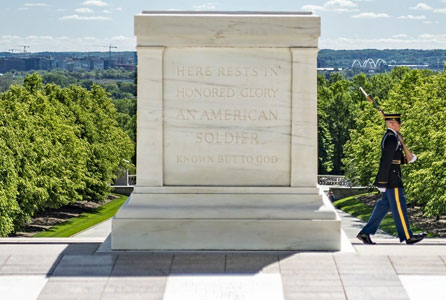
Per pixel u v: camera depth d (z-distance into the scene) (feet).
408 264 36.55
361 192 271.08
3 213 158.10
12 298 32.55
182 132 39.17
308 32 38.27
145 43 38.52
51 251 38.81
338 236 39.01
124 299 32.50
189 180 39.40
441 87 181.98
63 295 32.94
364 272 35.50
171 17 38.29
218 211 39.04
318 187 40.42
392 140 39.73
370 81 426.10
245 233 39.01
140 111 38.91
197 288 33.65
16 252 38.52
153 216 39.04
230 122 39.11
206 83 38.88
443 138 162.30
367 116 257.14
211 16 38.32
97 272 35.63
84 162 227.81
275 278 34.78
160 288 33.71
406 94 215.72
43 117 211.41
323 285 33.94
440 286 33.78
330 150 351.46
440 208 162.09
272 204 39.29
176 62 38.78
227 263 36.81
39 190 177.17
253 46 38.52
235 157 39.29
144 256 37.91
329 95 398.42
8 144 171.32
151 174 39.24
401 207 39.96
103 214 232.73
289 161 39.32
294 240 39.04
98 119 272.31
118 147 289.94
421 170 162.30
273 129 39.11
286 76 38.83
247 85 38.88
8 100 195.52
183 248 39.11
